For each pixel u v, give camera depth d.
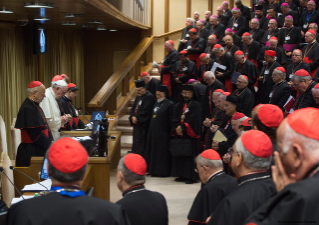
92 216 1.49
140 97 6.50
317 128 1.11
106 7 6.28
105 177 3.52
